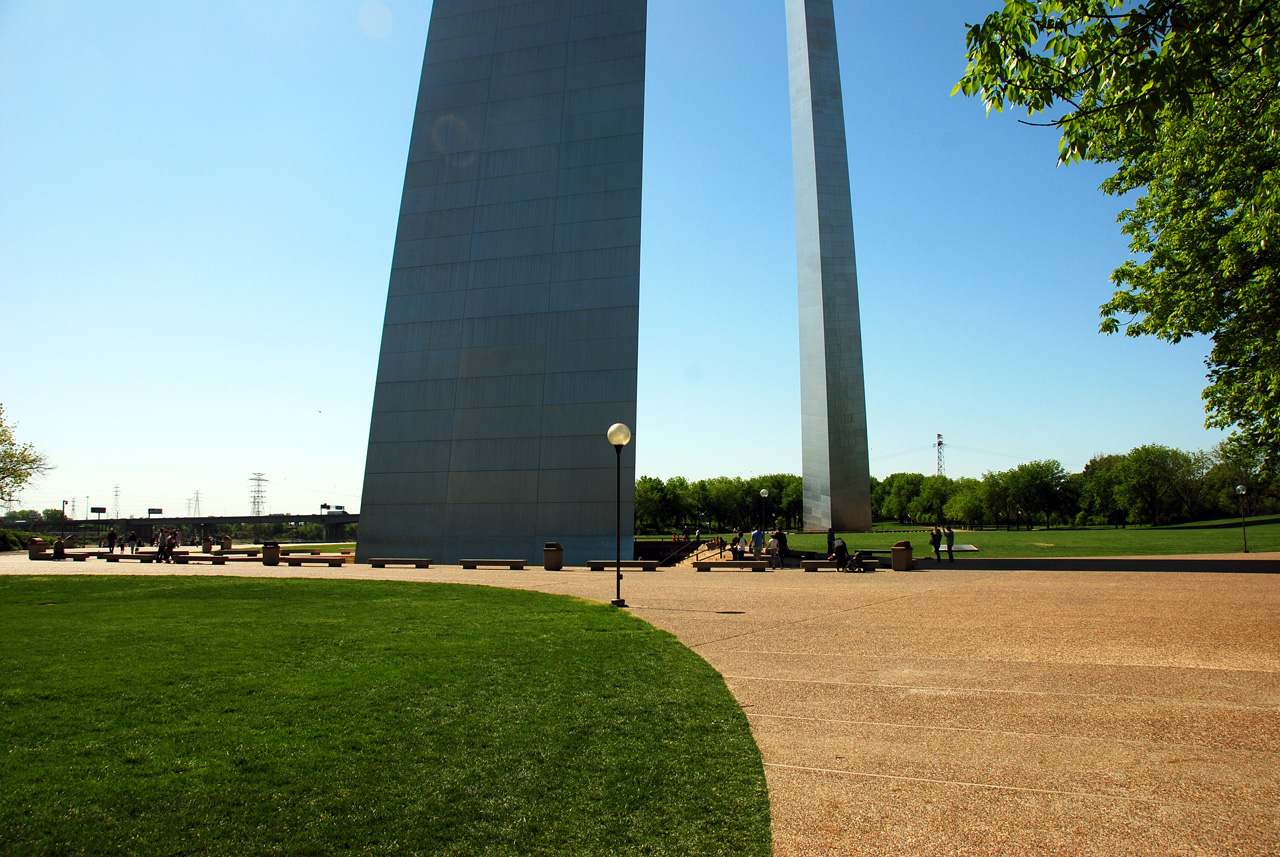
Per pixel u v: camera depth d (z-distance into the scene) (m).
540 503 34.50
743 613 14.16
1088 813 4.83
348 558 36.66
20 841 4.56
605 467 34.22
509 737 6.45
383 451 36.69
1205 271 19.20
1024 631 11.55
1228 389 21.41
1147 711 7.06
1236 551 35.03
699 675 8.67
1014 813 4.86
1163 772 5.51
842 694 7.86
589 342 35.47
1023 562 29.11
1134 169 21.22
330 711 7.21
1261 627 11.56
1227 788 5.18
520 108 38.97
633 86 37.84
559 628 12.09
